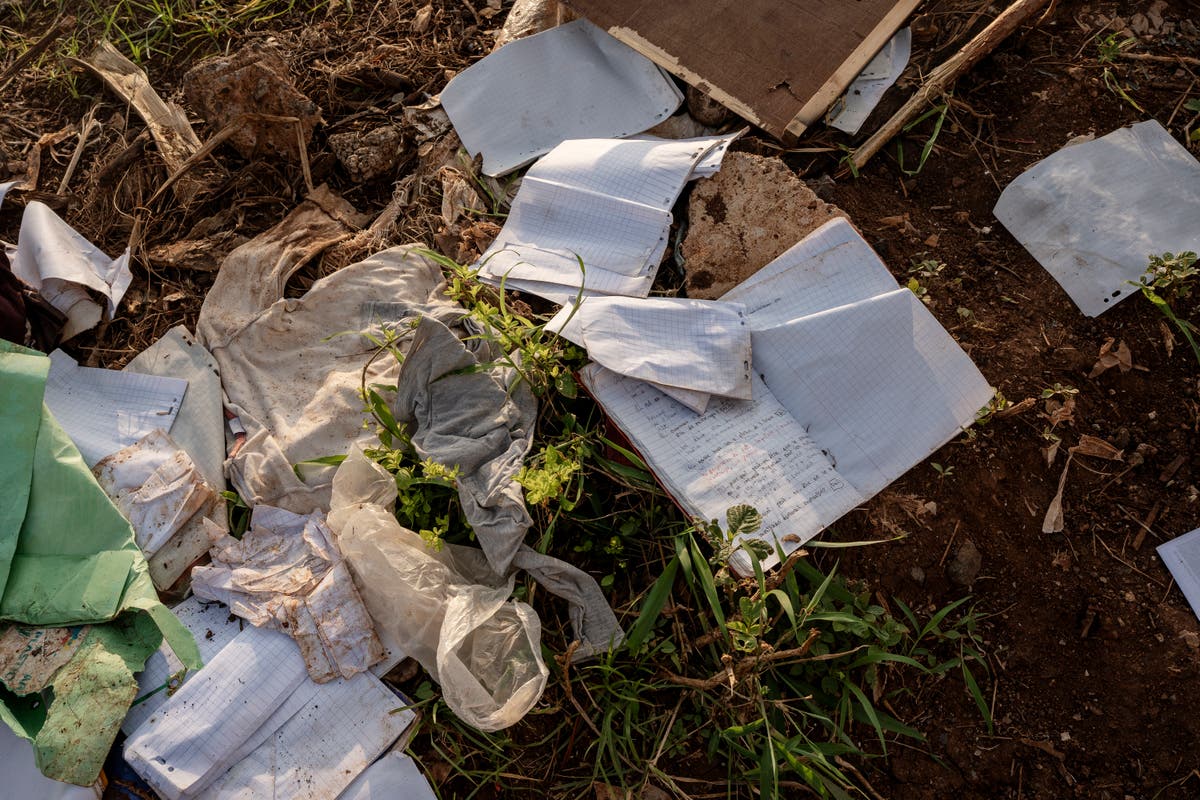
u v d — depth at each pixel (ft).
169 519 5.95
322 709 5.48
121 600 5.45
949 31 7.30
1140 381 6.26
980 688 5.84
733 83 6.94
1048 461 6.08
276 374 6.57
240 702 5.39
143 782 5.32
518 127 7.32
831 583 5.68
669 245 6.73
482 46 8.10
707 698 5.60
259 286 6.86
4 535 5.56
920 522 5.95
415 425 6.08
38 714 5.27
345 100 7.92
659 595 5.44
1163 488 6.09
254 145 7.49
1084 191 6.59
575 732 5.60
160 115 7.83
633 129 7.20
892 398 6.06
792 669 5.68
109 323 6.97
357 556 5.61
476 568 5.76
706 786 5.56
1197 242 6.42
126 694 5.23
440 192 7.22
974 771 5.71
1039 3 6.96
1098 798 5.63
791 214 6.51
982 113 7.06
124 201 7.52
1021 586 5.93
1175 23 7.30
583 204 6.62
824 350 6.10
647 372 5.91
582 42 7.45
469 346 6.12
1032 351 6.31
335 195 7.41
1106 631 5.82
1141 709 5.71
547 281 6.48
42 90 8.25
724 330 6.07
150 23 8.47
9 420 5.75
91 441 6.23
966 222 6.77
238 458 6.17
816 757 5.31
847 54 6.84
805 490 5.91
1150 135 6.75
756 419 6.11
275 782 5.29
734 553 5.55
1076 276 6.47
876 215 6.81
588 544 5.88
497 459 5.76
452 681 5.24
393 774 5.37
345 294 6.75
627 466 5.95
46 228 6.95
